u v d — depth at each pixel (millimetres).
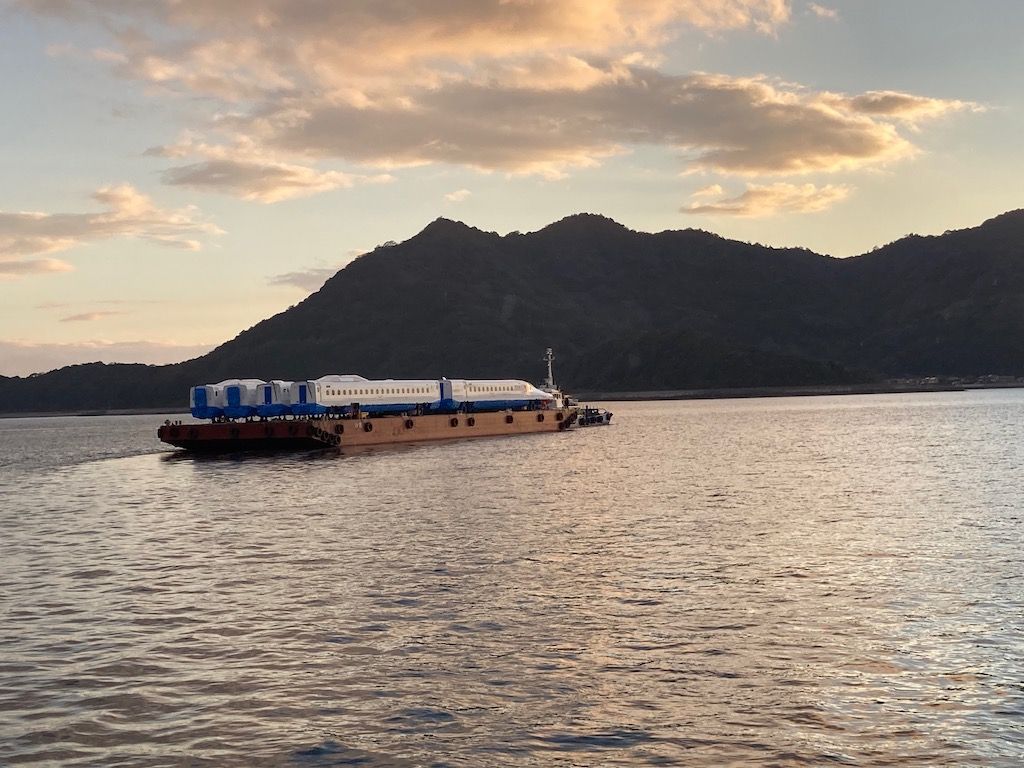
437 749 20234
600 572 36812
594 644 27094
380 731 21188
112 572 39875
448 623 29469
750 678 24125
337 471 88938
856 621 29094
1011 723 21172
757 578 35375
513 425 151125
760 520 50656
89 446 163750
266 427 115750
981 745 20109
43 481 90812
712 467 85688
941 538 43906
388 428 127188
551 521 51281
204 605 32719
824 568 37125
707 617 29766
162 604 33125
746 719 21547
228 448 118375
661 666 25094
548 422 159375
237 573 38500
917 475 74500
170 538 49562
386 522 52344
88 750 20406
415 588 34438
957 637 27312
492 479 76562
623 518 52062
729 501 59344
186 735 21141
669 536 45500
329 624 29656
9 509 66125
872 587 33656
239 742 20734
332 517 55344
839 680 23922
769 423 182250
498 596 32938
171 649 27406
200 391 123812
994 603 31125
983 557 39031
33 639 28750
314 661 25984
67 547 47656
